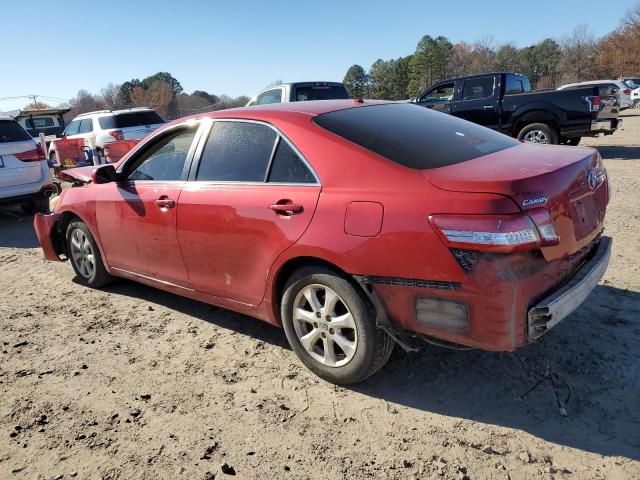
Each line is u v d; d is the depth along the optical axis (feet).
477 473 8.22
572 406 9.64
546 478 8.04
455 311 8.66
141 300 16.21
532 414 9.51
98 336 13.80
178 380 11.40
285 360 11.99
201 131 13.01
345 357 10.44
